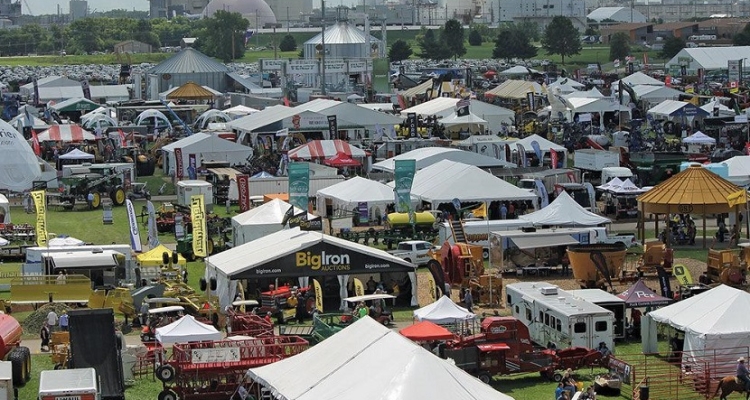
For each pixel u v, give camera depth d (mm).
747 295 47031
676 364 46812
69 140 123688
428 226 75438
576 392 39938
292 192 74688
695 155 105062
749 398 41844
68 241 68875
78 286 57469
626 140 123688
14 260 73125
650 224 83562
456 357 44250
